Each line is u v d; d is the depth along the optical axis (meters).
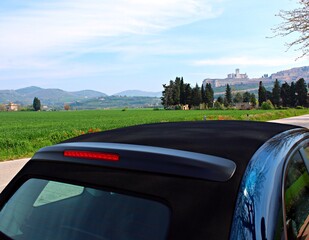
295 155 2.11
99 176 1.69
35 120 57.81
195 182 1.47
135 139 2.00
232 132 2.20
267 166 1.68
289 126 2.71
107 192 1.64
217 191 1.43
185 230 1.35
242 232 1.32
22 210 1.91
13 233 1.82
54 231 1.72
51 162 1.96
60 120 55.91
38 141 17.69
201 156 1.61
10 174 9.06
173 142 1.88
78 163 1.82
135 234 1.46
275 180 1.65
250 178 1.52
